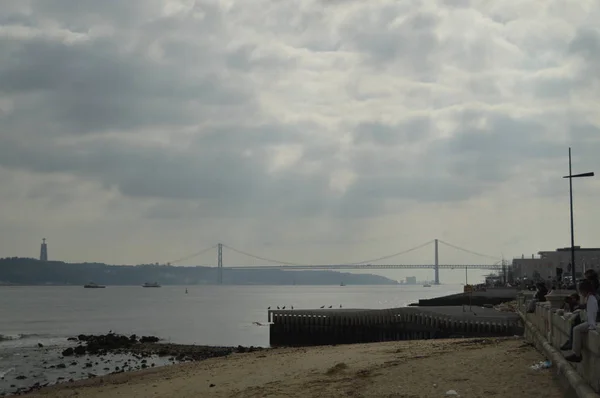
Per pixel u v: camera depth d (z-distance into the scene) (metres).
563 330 17.44
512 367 19.69
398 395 17.58
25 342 72.19
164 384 25.92
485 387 17.42
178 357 55.12
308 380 21.39
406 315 59.31
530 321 27.72
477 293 95.75
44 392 33.03
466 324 49.91
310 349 36.94
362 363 24.09
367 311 66.00
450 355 24.05
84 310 152.88
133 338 71.50
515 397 16.12
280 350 39.19
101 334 83.44
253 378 23.59
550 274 148.25
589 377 13.56
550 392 16.17
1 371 48.12
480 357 22.42
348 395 18.30
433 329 55.12
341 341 66.69
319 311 71.12
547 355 20.03
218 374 26.59
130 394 23.83
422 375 19.89
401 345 32.81
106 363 52.31
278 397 19.05
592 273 15.56
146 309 158.25
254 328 95.94
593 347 13.05
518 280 129.25
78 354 59.03
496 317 47.84
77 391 29.34
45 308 162.50
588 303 14.20
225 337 80.44
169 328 96.19
